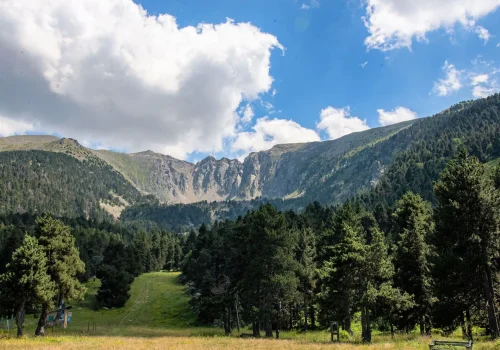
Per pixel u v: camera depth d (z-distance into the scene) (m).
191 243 132.00
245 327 66.00
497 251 29.48
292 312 62.28
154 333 57.00
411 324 39.41
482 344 24.47
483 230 30.03
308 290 55.03
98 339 40.19
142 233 175.12
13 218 194.88
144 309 86.19
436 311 31.31
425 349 24.59
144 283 115.81
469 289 29.94
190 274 83.38
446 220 31.31
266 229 43.94
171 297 96.12
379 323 51.28
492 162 174.12
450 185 31.86
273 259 43.62
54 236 46.81
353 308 39.19
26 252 41.78
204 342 36.00
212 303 57.22
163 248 165.50
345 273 37.22
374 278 37.50
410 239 38.78
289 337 46.19
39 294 41.16
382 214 97.81
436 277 31.14
